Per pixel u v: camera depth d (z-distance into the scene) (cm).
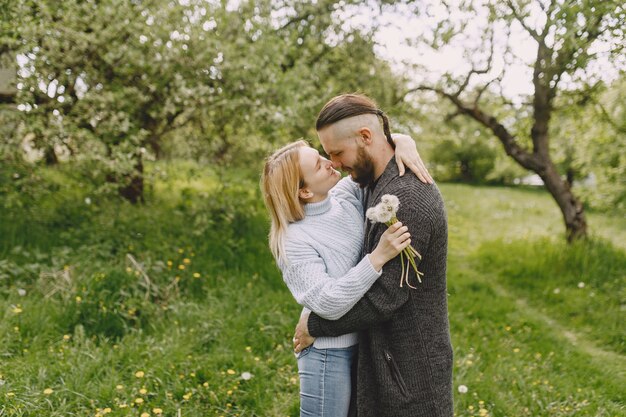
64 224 542
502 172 2272
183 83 508
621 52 471
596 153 733
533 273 620
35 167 527
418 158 208
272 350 386
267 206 219
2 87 570
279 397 327
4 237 495
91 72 513
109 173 539
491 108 806
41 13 474
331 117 206
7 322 360
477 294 557
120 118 514
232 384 328
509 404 329
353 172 214
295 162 212
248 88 547
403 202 196
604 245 641
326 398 215
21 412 273
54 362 330
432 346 206
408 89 770
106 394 299
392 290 195
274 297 459
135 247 504
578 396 346
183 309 409
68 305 388
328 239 211
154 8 509
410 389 205
